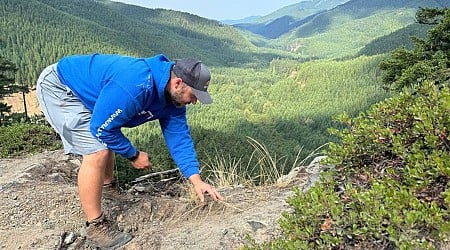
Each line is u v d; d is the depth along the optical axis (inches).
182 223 133.3
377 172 98.1
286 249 83.7
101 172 119.4
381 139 100.8
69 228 132.8
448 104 89.1
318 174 133.1
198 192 121.1
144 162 119.0
